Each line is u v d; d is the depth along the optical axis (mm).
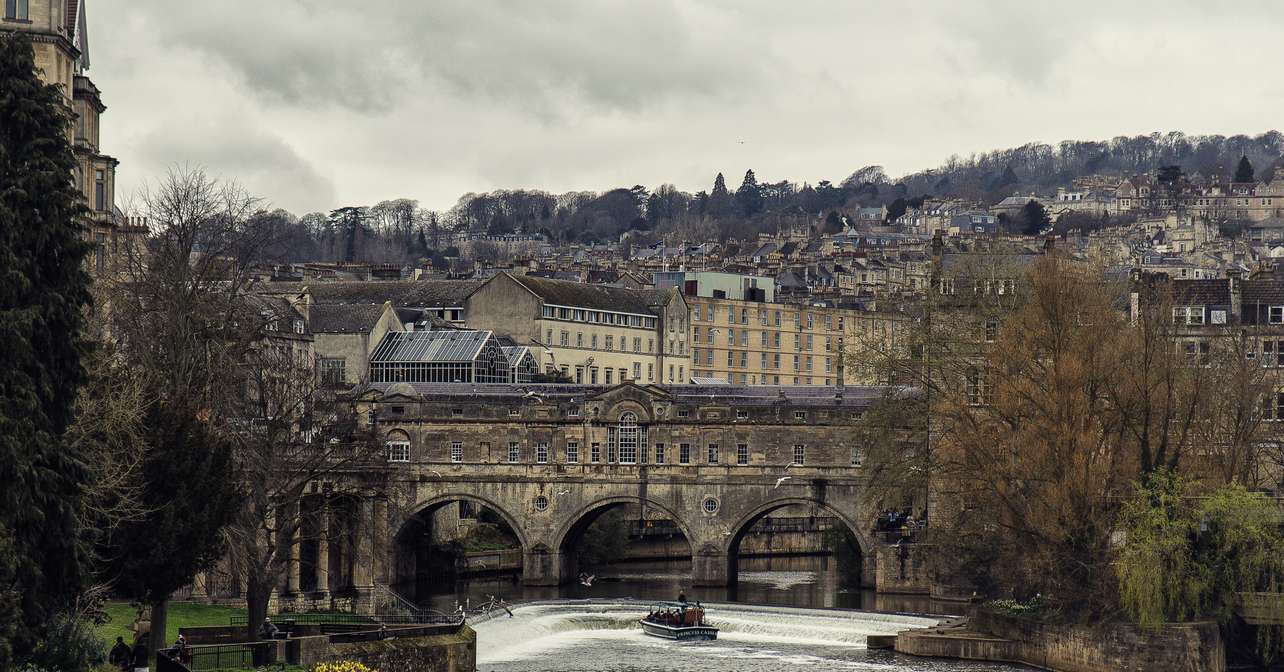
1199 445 152250
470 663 133125
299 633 131125
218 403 136500
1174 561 136125
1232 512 137500
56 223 90625
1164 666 134750
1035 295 161000
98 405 106125
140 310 136125
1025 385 150500
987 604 157250
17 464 86062
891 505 186250
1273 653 137875
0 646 84062
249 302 196000
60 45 131375
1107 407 149125
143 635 121438
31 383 88438
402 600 171000
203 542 114250
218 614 145125
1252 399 158125
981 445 153125
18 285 88625
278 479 143250
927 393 182250
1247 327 189875
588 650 159750
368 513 182875
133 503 106688
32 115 91312
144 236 163250
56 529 90562
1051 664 143625
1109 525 142250
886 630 167250
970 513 163875
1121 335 153125
